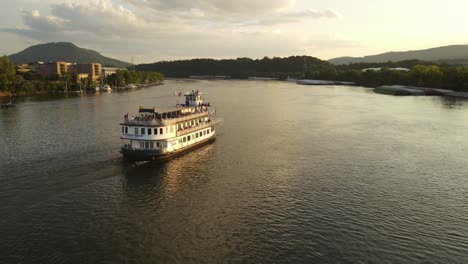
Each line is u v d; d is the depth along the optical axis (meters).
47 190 72.50
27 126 140.25
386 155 99.88
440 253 52.06
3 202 66.75
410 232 57.72
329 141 116.94
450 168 88.69
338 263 49.50
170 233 56.81
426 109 194.38
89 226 58.75
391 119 161.50
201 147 107.94
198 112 111.69
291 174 83.81
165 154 92.81
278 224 59.78
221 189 74.50
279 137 122.94
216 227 58.72
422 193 73.00
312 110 195.12
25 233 56.25
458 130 134.75
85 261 49.50
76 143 110.44
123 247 52.88
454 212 64.69
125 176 81.12
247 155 99.44
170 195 71.25
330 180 80.00
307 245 53.69
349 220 61.34
